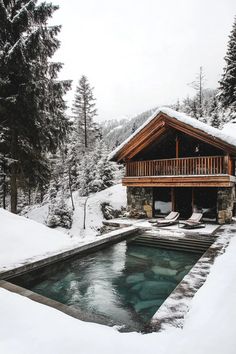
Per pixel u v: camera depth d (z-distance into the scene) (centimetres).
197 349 285
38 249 781
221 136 1170
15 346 291
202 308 382
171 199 1537
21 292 466
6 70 1242
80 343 301
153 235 1039
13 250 724
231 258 619
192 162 1323
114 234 989
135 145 1433
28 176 1488
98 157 2938
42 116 1371
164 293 623
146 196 1494
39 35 1234
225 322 332
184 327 342
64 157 2958
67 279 716
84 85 3712
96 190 2786
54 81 1456
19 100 1288
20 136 1416
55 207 2062
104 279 708
